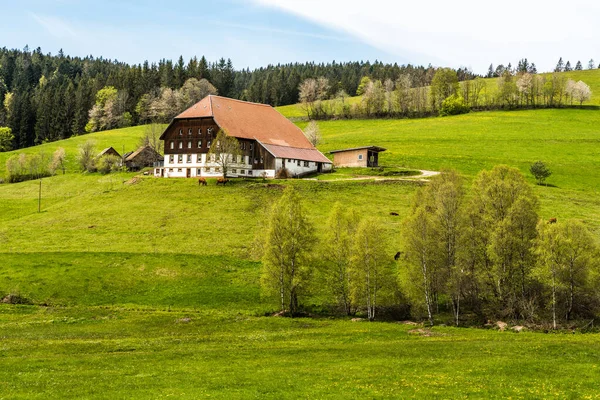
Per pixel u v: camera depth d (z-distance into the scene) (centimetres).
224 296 7188
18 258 8162
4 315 6356
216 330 5841
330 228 7294
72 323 6100
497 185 7225
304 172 14825
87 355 4544
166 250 8681
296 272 6881
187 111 14950
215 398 3241
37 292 7131
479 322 6322
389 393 3338
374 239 6762
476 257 6962
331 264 7362
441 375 3759
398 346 4822
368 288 6544
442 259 6594
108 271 7806
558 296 6431
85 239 9331
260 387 3478
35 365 4125
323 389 3425
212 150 12938
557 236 6228
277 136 15550
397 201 11206
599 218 10000
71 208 11588
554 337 5381
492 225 6956
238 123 14950
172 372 3912
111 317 6384
